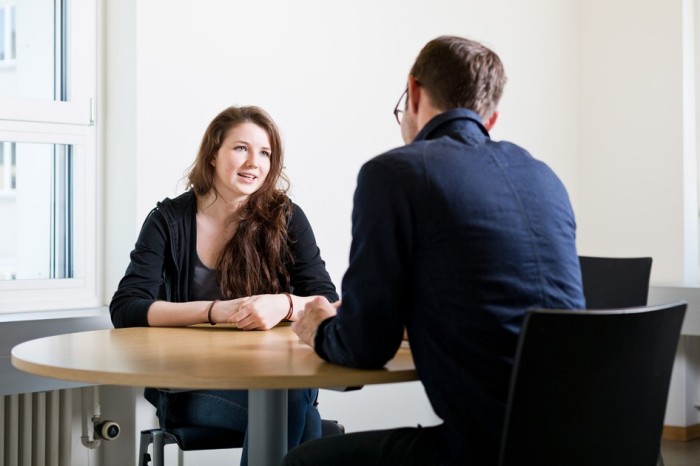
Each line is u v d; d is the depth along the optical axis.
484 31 4.14
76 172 3.05
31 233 2.99
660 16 4.34
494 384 1.34
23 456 2.73
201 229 2.32
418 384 3.81
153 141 3.02
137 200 2.98
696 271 4.33
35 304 2.94
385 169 1.40
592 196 4.55
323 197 3.52
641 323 1.34
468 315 1.36
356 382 1.37
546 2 4.44
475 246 1.37
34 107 2.93
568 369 1.28
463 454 1.34
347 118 3.60
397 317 1.38
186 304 2.07
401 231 1.38
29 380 2.56
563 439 1.30
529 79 4.35
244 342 1.75
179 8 3.09
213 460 3.15
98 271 3.11
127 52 3.02
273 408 1.67
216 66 3.18
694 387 4.26
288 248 2.36
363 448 1.48
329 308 1.58
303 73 3.45
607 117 4.51
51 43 3.03
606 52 4.51
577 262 1.49
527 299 1.38
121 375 1.36
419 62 1.59
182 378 1.33
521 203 1.43
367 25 3.67
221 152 2.30
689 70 4.31
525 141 4.34
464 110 1.52
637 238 4.40
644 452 1.42
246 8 3.27
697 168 4.34
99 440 2.89
